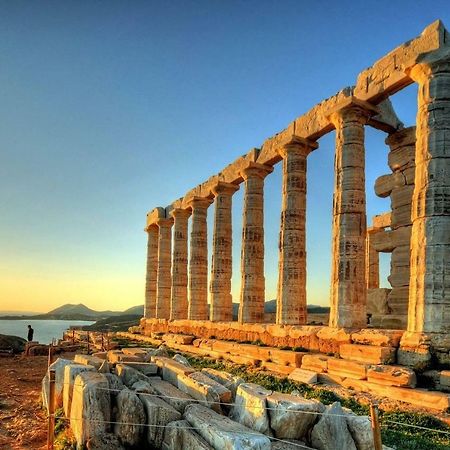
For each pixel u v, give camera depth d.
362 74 18.67
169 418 8.39
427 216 14.49
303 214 21.98
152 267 41.91
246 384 9.08
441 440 9.77
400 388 12.93
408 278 19.75
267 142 25.05
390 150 21.41
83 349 29.53
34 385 16.31
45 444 9.40
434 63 14.91
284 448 7.14
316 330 18.34
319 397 13.12
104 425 8.55
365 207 18.39
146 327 38.53
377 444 6.18
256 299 24.89
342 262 17.91
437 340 13.55
